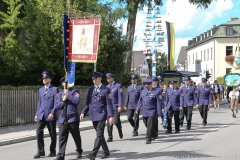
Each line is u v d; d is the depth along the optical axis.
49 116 10.34
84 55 14.01
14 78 26.55
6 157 11.24
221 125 18.97
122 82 29.20
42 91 11.01
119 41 27.70
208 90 18.83
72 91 10.12
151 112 12.95
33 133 16.17
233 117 23.59
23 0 29.98
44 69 25.64
